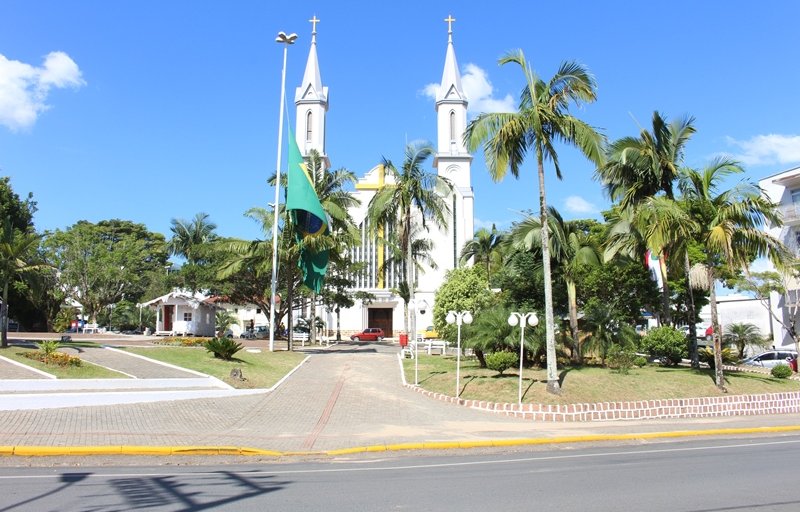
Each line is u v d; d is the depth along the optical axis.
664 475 9.88
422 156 31.22
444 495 8.24
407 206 31.00
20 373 17.69
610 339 24.62
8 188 41.12
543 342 22.64
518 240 28.25
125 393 17.20
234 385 20.95
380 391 22.03
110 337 41.44
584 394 19.64
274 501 7.83
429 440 13.90
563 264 27.39
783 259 23.69
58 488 8.62
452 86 69.25
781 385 23.27
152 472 10.21
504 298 28.64
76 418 14.66
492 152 20.05
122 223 78.44
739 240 21.42
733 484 9.04
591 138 19.72
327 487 8.83
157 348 26.73
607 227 32.75
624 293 29.41
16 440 12.12
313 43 70.75
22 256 23.52
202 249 49.47
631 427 16.91
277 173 32.91
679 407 19.58
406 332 37.88
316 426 15.68
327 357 33.22
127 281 57.53
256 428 15.15
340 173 36.69
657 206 21.64
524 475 9.93
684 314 36.69
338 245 35.97
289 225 35.91
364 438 14.08
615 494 8.32
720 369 21.56
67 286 54.50
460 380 22.20
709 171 22.64
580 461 11.64
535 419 17.98
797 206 34.56
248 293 47.50
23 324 50.06
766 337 38.62
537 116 19.53
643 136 25.78
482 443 13.82
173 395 18.27
